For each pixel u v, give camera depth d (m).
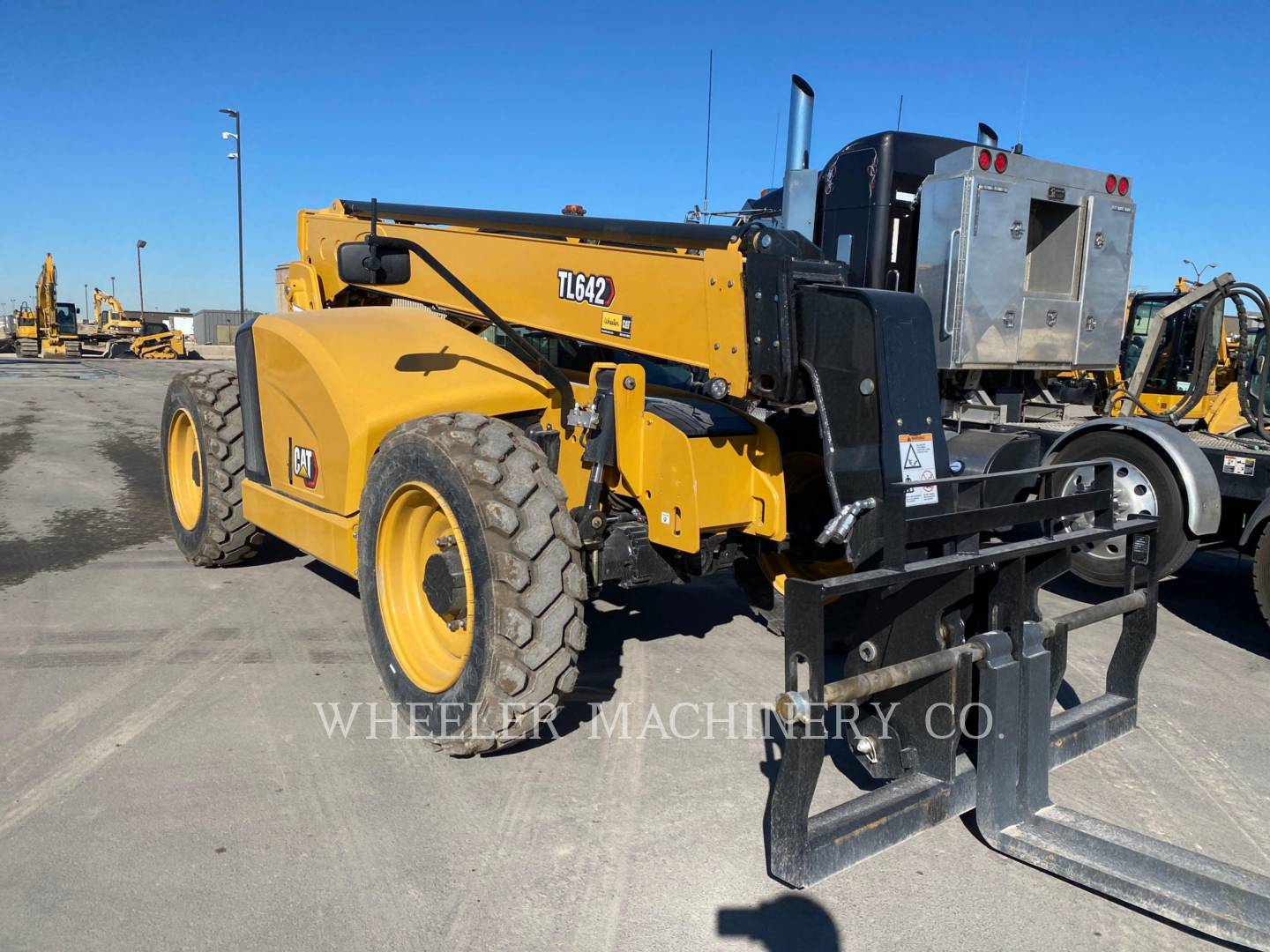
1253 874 2.72
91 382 24.53
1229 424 6.80
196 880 2.81
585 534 3.74
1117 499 5.65
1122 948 2.62
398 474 3.66
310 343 4.46
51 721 3.87
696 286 3.55
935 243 5.80
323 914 2.67
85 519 7.79
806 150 6.86
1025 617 3.31
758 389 3.39
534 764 3.62
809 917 2.72
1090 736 3.60
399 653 3.79
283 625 5.11
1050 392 7.04
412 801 3.31
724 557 4.18
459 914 2.69
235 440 5.78
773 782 3.52
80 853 2.93
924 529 2.94
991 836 3.05
